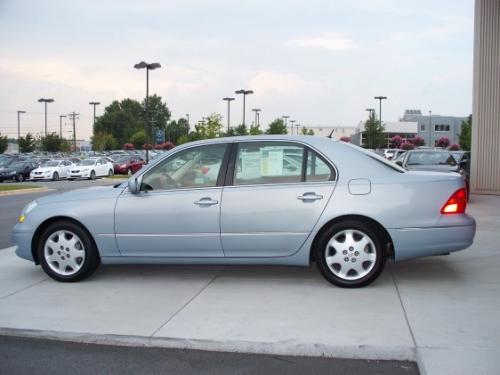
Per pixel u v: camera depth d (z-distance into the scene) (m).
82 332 4.67
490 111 16.72
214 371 4.02
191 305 5.39
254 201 5.85
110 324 4.87
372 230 5.73
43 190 25.88
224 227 5.89
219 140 6.17
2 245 9.27
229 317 5.00
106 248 6.18
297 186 5.85
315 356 4.26
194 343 4.43
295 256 5.87
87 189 6.59
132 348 4.50
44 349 4.50
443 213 5.72
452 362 3.93
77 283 6.30
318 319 4.90
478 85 16.80
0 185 28.73
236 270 6.78
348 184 5.78
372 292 5.70
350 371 4.00
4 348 4.52
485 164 16.94
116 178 40.09
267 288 5.95
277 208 5.82
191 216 5.95
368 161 5.89
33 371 4.07
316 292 5.75
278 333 4.57
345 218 5.80
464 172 14.62
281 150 5.99
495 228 9.82
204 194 5.96
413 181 5.77
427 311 5.07
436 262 7.04
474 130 17.02
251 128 52.72
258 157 6.02
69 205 6.25
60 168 39.56
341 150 5.93
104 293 5.87
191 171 6.12
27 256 6.46
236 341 4.38
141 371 4.04
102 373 4.02
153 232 6.04
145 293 5.84
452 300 5.40
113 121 150.25
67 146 90.06
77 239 6.25
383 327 4.66
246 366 4.11
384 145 72.81
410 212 5.68
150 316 5.07
